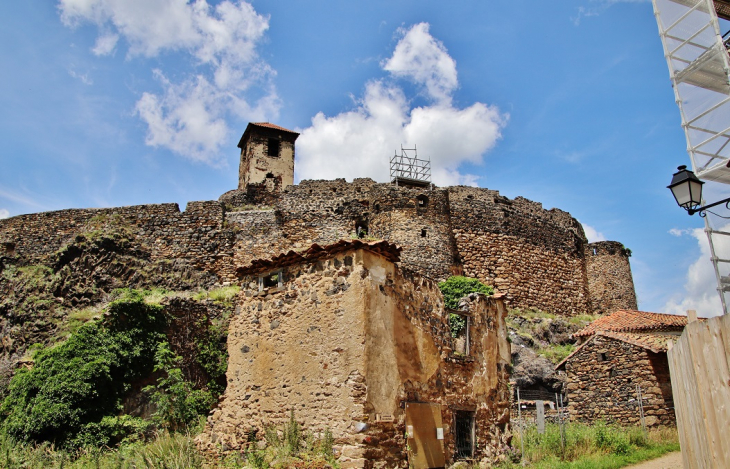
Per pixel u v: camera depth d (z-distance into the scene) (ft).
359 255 42.68
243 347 48.88
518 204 139.03
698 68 36.88
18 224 121.70
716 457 24.12
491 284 126.93
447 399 47.39
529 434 62.03
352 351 40.65
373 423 39.09
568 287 139.85
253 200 132.36
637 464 53.01
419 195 127.24
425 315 47.93
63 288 107.45
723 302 29.63
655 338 72.79
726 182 34.63
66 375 68.74
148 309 81.10
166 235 118.52
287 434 41.78
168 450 49.34
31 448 61.00
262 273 49.67
